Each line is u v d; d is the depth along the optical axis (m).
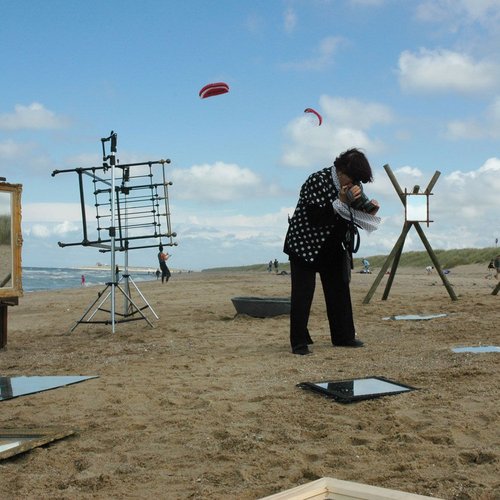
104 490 2.81
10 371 5.79
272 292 15.98
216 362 5.80
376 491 2.27
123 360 6.12
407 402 4.04
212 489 2.76
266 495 2.69
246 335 7.63
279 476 2.90
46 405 4.36
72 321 10.41
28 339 8.16
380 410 3.89
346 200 5.97
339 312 6.48
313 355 6.01
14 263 7.30
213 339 7.37
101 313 11.54
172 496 2.72
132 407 4.23
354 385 4.50
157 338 7.62
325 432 3.51
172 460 3.18
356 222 6.03
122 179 8.87
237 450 3.28
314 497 2.30
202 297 14.32
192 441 3.46
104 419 3.95
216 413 3.98
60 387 4.90
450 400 4.03
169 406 4.22
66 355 6.59
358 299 12.35
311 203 6.05
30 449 3.37
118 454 3.29
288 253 6.21
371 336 7.16
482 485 2.67
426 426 3.54
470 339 6.49
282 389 4.57
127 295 8.69
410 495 2.22
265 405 4.13
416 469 2.91
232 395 4.43
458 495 2.60
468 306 10.02
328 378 4.91
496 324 7.46
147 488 2.82
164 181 8.82
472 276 27.03
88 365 5.92
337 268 6.43
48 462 3.20
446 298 11.89
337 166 6.02
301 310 6.14
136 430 3.71
